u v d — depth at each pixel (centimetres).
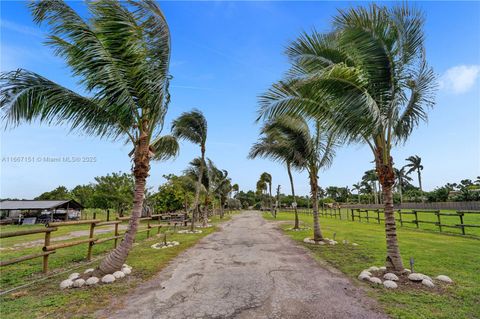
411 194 5684
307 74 527
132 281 491
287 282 484
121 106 515
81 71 490
